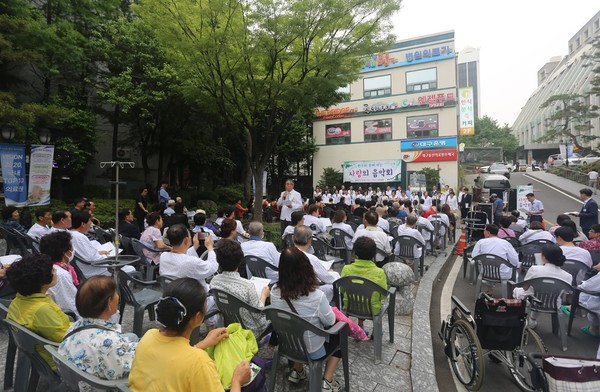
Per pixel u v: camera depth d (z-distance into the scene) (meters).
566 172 28.38
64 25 10.96
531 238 6.39
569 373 2.35
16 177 7.97
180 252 3.57
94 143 13.41
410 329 4.18
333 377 2.96
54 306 2.34
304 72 8.91
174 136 16.33
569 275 4.07
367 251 3.57
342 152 25.19
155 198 15.79
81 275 4.09
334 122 25.41
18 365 2.36
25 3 9.96
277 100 9.46
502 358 3.22
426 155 22.66
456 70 22.39
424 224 8.15
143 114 13.22
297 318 2.45
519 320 3.04
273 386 2.67
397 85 23.48
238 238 6.62
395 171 23.20
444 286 6.28
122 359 1.86
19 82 12.43
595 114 32.72
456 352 3.41
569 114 33.81
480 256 5.14
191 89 9.25
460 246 9.01
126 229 5.85
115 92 12.50
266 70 8.98
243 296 2.77
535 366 2.60
